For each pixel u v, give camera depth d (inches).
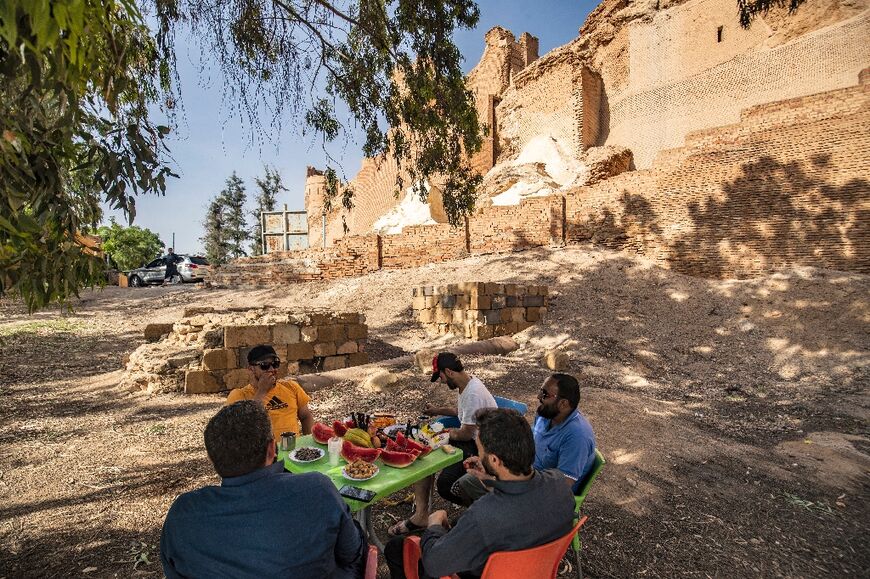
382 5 260.5
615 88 961.5
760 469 188.7
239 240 1493.6
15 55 70.0
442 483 132.6
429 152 292.2
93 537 127.3
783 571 123.0
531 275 553.9
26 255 86.2
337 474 105.3
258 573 58.1
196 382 273.9
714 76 803.4
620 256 567.5
